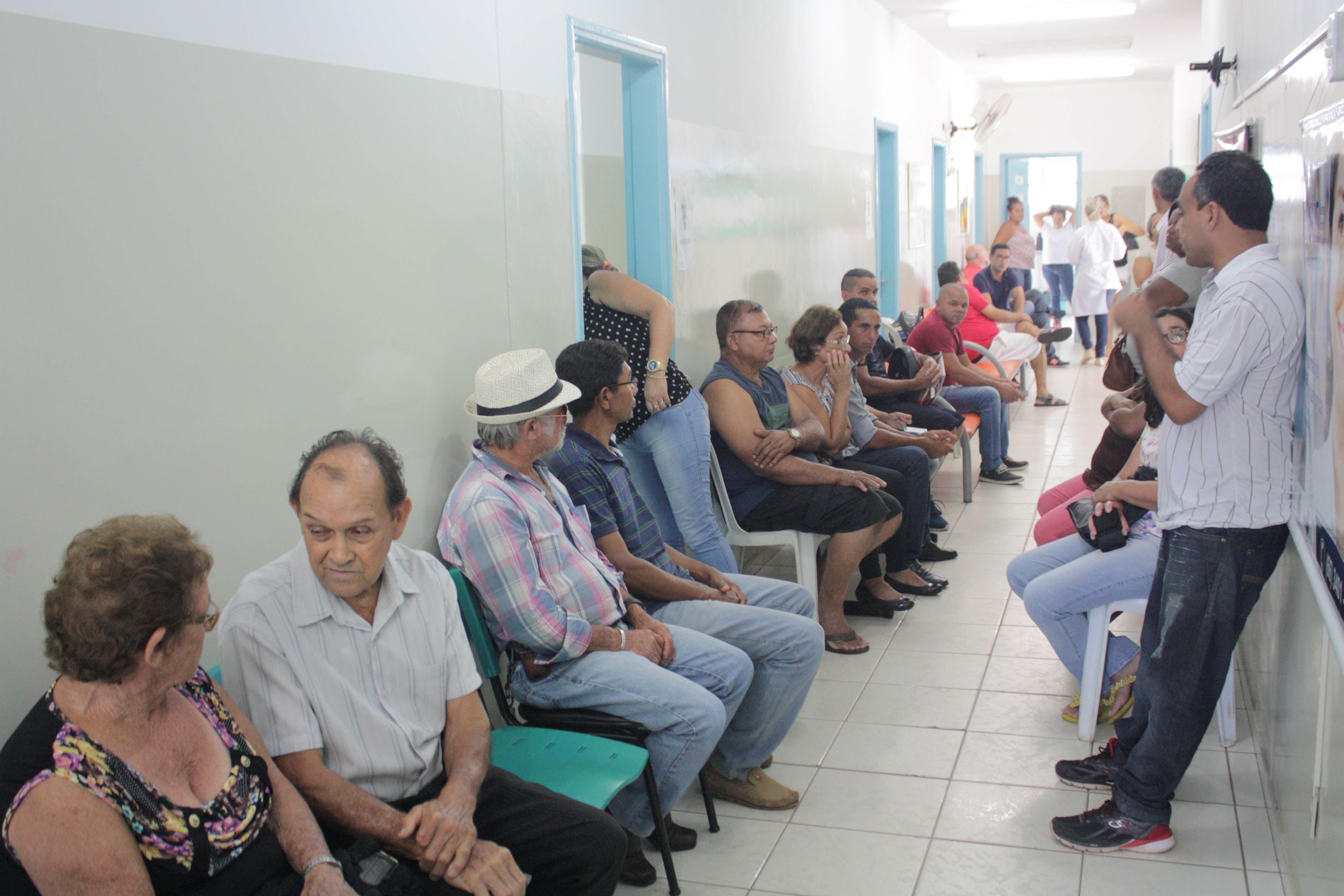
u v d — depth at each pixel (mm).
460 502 2383
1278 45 2994
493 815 1972
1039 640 3893
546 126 3176
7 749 1424
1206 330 2250
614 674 2412
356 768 1852
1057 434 7598
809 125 6047
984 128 11734
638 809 2455
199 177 1906
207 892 1507
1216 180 2234
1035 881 2430
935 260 10469
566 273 3334
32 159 1606
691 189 4391
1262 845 2523
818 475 3723
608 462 2879
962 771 2951
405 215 2498
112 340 1745
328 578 1789
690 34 4316
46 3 1618
